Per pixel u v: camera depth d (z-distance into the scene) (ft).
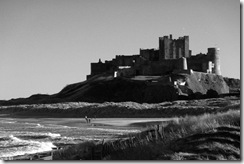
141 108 495.00
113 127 325.01
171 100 647.56
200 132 111.55
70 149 139.33
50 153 149.89
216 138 102.73
